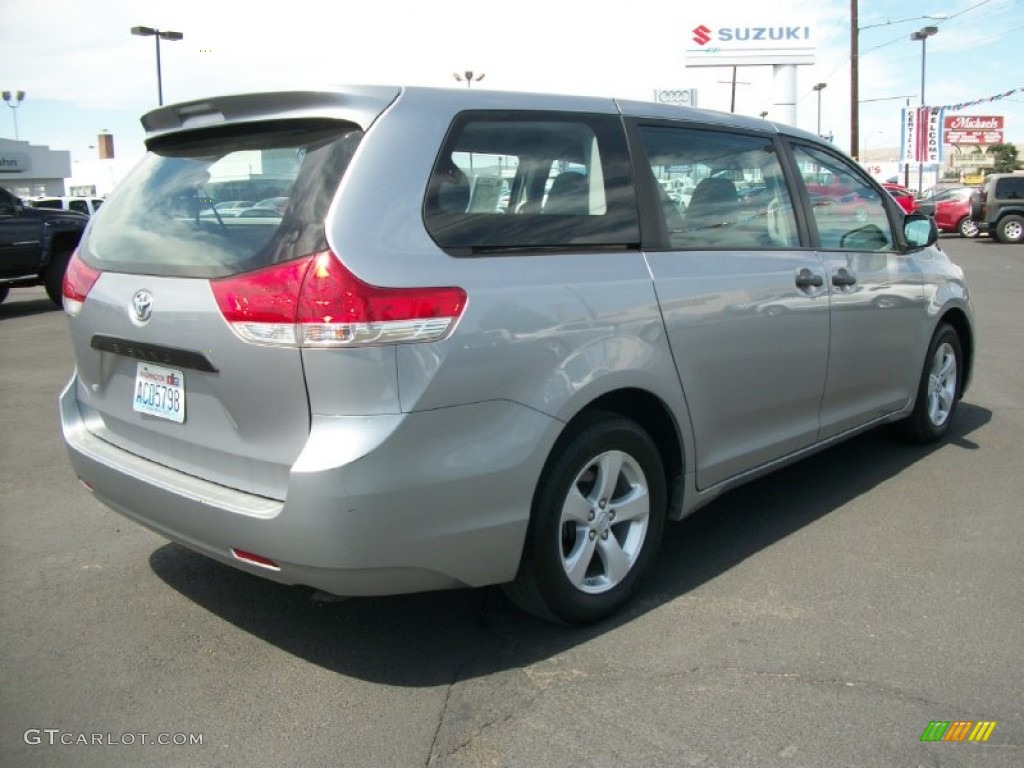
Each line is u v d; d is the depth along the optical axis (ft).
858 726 8.72
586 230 10.45
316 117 9.18
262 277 8.61
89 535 13.89
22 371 26.96
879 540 13.41
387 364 8.39
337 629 10.86
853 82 98.53
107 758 8.34
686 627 10.79
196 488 9.47
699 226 11.99
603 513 10.65
